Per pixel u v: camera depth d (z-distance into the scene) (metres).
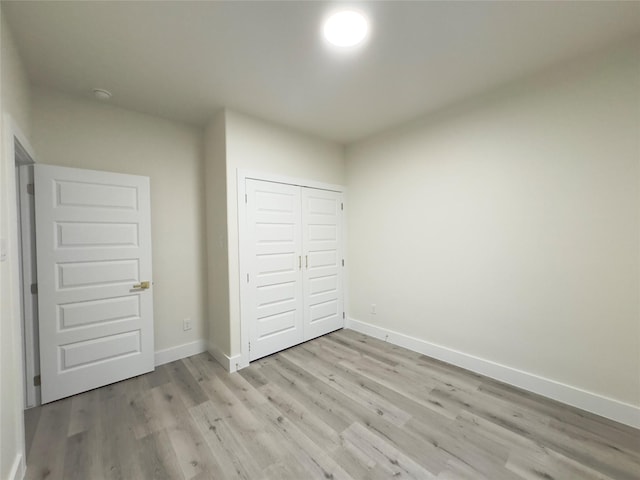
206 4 1.50
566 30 1.74
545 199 2.17
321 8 1.54
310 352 3.07
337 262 3.70
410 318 3.11
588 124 1.97
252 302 2.83
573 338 2.07
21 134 1.78
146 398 2.22
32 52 1.85
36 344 2.17
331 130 3.26
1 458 1.27
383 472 1.51
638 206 1.82
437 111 2.79
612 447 1.67
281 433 1.81
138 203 2.60
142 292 2.62
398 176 3.16
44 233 2.17
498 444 1.70
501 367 2.42
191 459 1.61
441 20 1.64
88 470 1.54
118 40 1.76
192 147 3.06
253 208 2.85
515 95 2.29
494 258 2.45
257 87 2.35
